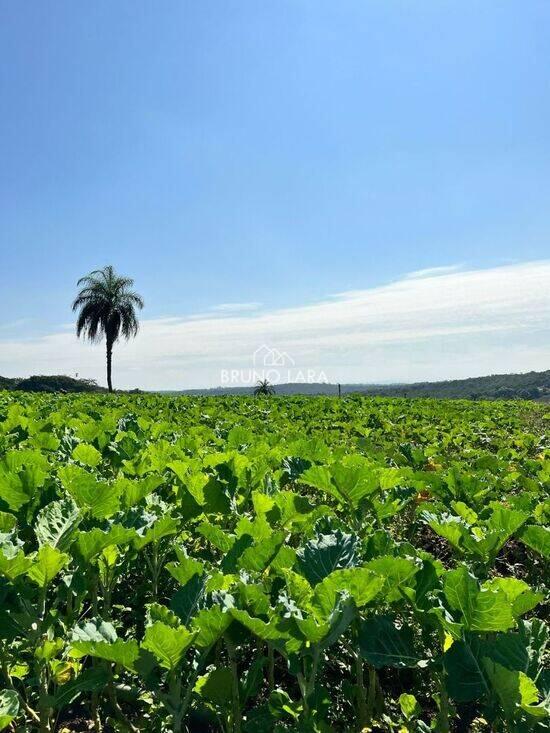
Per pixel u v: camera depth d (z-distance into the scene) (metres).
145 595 4.42
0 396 17.69
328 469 4.22
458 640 2.33
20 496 3.55
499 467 7.07
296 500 3.79
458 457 8.76
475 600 2.29
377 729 3.23
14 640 3.03
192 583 2.68
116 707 3.18
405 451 7.25
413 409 17.92
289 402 20.86
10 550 2.80
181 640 2.22
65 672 2.83
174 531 3.68
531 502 4.57
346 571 2.28
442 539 6.20
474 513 4.15
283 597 2.46
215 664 3.45
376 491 4.47
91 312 58.19
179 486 4.58
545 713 1.97
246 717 2.74
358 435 11.93
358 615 2.75
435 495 5.17
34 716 2.82
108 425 7.71
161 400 19.84
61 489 4.19
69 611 3.12
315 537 3.29
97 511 3.51
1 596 2.63
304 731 2.35
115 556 3.45
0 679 3.10
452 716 3.25
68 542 3.00
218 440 7.65
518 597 2.63
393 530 6.10
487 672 2.12
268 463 5.57
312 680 2.41
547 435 13.28
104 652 2.26
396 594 2.64
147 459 5.62
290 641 2.35
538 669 2.25
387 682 3.78
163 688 3.20
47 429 7.28
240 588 2.45
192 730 3.21
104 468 6.28
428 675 3.71
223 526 4.50
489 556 3.60
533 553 5.33
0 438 6.32
